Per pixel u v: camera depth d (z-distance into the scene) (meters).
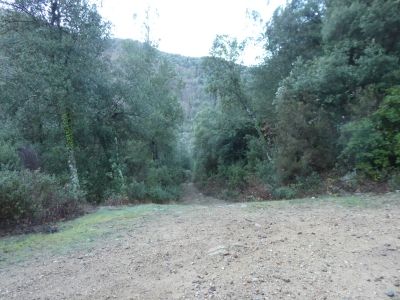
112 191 16.78
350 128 10.85
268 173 16.67
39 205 8.84
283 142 13.79
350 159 11.91
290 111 13.43
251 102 22.16
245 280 4.09
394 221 6.35
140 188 18.94
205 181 30.69
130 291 4.05
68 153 15.20
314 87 13.36
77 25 14.61
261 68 21.95
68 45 14.05
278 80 20.69
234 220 7.21
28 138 18.72
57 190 10.15
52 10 14.61
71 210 9.90
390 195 8.99
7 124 16.67
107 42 16.45
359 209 7.65
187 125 51.03
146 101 20.25
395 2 12.19
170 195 23.16
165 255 5.22
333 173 12.29
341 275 4.14
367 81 12.44
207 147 31.20
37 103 14.78
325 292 3.73
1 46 14.45
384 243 5.16
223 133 26.72
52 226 8.29
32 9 14.43
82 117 16.25
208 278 4.23
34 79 13.69
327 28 14.41
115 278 4.49
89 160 18.94
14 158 14.03
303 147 13.17
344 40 13.66
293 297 3.65
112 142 20.08
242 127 25.38
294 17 20.06
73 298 3.99
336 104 13.20
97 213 9.98
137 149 22.86
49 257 5.74
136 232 6.94
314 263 4.51
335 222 6.50
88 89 15.04
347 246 5.10
